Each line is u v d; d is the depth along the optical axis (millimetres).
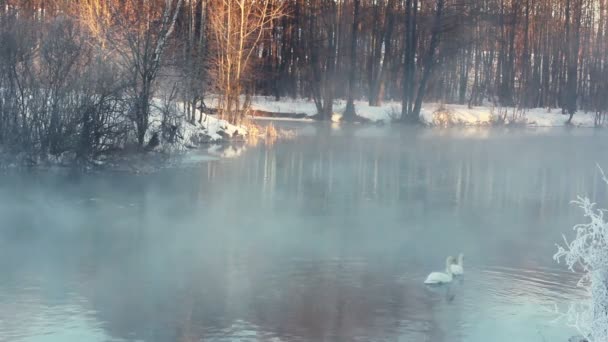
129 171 27078
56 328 11305
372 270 14797
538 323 11891
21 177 24516
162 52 29969
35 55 25516
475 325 11727
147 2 31469
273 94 67688
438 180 28516
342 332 11344
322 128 53656
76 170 25953
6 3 27594
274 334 11242
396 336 11258
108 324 11508
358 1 61938
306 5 65312
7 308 12141
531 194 25609
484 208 22453
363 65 71062
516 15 75062
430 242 17438
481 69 82125
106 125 27266
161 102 35188
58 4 31703
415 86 69750
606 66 75438
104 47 28625
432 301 12930
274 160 32688
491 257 16094
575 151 42312
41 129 25578
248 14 44094
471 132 57156
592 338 7789
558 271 15008
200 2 41344
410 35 61844
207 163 30734
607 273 7762
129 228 18188
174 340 10938
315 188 25391
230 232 17984
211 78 42750
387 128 57562
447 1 60562
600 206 23375
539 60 79500
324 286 13656
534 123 70000
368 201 23156
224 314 12047
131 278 13930
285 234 17938
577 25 76250
